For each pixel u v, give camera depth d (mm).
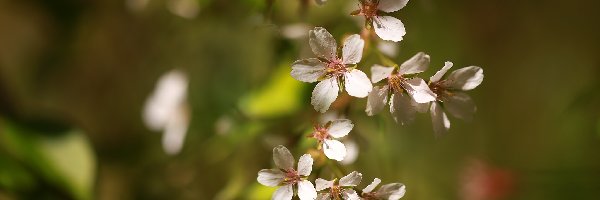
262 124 575
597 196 660
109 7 691
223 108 632
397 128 628
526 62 740
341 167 461
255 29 578
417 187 660
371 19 439
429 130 658
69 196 585
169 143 634
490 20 694
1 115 605
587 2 740
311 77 436
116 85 710
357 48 433
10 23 700
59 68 712
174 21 666
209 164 644
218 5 629
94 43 703
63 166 588
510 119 751
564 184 667
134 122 707
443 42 660
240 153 595
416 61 433
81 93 714
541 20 732
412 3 588
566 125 760
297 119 562
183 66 657
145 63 692
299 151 503
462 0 672
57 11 694
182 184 656
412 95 435
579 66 750
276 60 574
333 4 528
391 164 588
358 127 497
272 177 445
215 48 643
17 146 587
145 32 684
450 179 674
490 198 668
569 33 743
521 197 667
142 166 680
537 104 778
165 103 635
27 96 715
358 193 442
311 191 440
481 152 727
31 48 709
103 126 710
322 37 434
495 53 715
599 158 745
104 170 686
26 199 579
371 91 431
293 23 545
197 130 641
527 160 753
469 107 445
